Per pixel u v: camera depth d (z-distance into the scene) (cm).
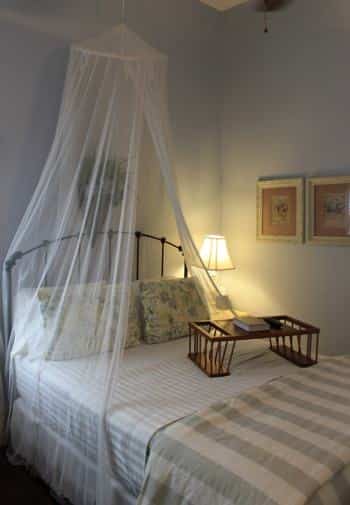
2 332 276
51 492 233
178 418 181
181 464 153
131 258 221
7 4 273
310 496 130
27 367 249
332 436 159
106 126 245
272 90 363
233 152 396
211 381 226
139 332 294
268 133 368
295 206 349
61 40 297
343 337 325
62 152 257
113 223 233
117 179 234
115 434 184
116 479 183
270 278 371
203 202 397
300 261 349
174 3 363
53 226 258
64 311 242
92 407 199
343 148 321
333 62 323
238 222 395
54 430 225
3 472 255
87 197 243
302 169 346
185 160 382
